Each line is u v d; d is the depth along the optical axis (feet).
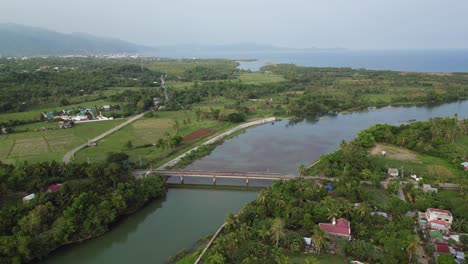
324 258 301.43
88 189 410.93
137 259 331.98
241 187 506.07
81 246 353.31
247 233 316.40
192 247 348.18
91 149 628.69
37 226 342.85
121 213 406.82
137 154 612.70
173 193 489.67
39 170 448.24
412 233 323.16
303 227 346.33
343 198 414.82
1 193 405.39
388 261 277.64
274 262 287.28
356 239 322.75
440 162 545.03
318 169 511.40
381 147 628.28
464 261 286.66
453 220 353.10
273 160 610.24
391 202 389.39
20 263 312.71
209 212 428.56
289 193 416.46
